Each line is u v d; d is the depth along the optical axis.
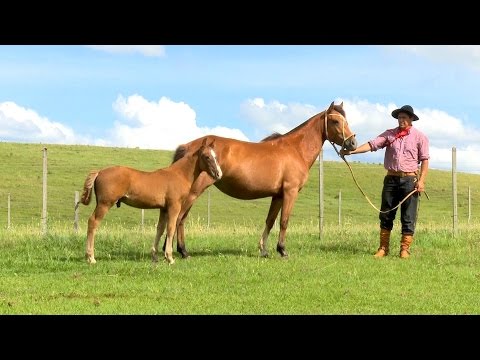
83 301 9.07
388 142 14.10
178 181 12.79
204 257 13.46
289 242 16.41
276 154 13.70
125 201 12.73
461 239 15.93
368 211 45.88
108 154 67.25
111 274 11.39
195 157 13.02
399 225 23.73
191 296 9.52
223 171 13.38
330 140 14.36
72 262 12.59
